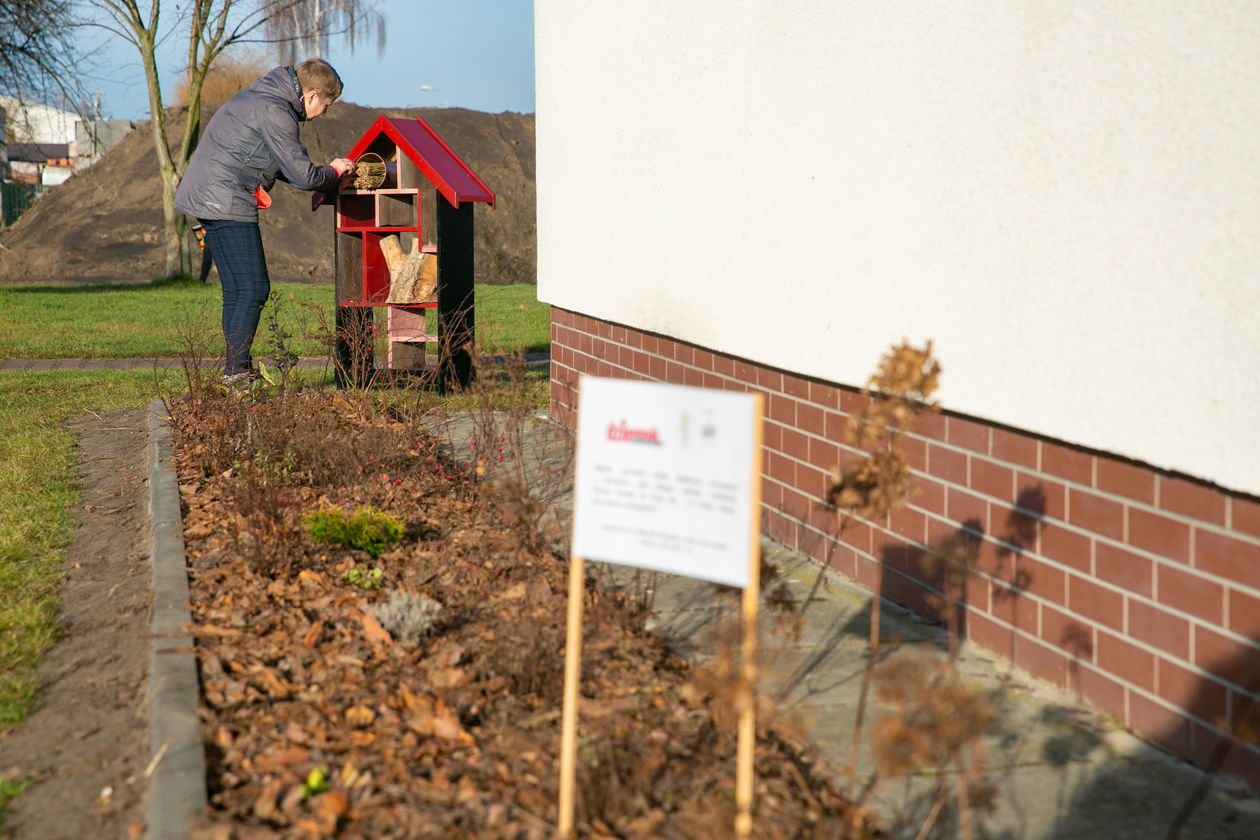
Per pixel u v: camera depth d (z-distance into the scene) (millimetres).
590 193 7973
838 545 5266
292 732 3322
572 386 8828
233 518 5691
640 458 2654
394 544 5297
